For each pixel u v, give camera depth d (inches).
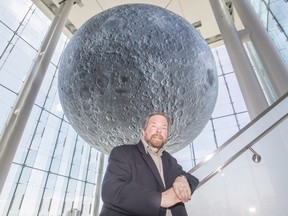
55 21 406.3
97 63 155.5
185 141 177.8
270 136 88.9
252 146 88.0
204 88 169.9
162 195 53.8
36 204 566.3
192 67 163.2
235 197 82.7
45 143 616.1
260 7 454.9
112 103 149.7
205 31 546.3
